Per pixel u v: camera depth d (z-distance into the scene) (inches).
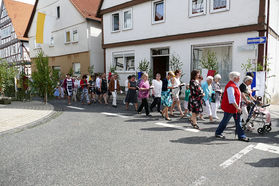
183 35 504.4
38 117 319.3
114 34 675.4
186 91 308.3
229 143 194.9
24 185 125.2
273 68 481.4
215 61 456.1
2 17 1534.2
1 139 216.5
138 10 597.6
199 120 292.8
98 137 218.1
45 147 190.4
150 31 573.3
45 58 487.2
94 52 796.6
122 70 672.4
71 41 846.5
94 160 159.5
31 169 146.4
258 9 394.9
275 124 262.2
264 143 194.1
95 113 355.3
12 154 175.2
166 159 159.2
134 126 262.2
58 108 414.0
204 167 144.9
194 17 482.9
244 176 131.7
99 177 132.8
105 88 469.7
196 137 213.9
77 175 136.1
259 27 394.6
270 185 121.0
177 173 136.6
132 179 129.6
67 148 186.5
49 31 818.2
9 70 581.0
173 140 204.7
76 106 441.4
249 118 230.2
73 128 257.0
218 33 447.2
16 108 410.9
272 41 458.9
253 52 406.0
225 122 207.8
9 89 590.2
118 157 164.4
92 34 789.9
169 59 542.9
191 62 502.3
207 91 277.9
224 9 434.0
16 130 249.3
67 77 480.7
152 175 134.4
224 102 206.2
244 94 232.2
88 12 805.2
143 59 601.9
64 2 861.2
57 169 145.6
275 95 506.3
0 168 149.0
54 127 263.3
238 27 420.5
